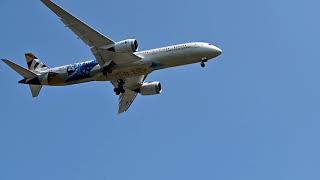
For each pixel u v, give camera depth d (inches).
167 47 5915.4
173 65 5915.4
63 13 5516.7
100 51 5880.9
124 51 5753.0
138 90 6466.5
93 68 6097.4
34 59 6889.8
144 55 5920.3
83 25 5629.9
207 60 5846.5
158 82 6476.4
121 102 6702.8
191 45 5836.6
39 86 6456.7
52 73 6245.1
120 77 6082.7
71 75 6176.2
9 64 6269.7
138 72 6003.9
